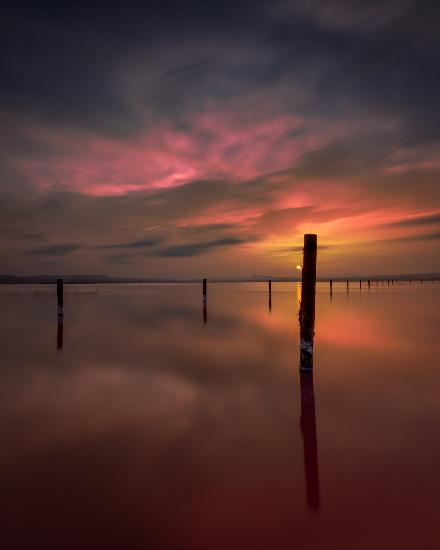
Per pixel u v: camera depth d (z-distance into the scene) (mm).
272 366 9836
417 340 13945
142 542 3232
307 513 3598
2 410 6547
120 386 8070
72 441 5238
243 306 32125
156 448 4996
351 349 12195
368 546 3184
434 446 5023
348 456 4762
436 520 3494
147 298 46312
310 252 8766
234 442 5215
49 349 12336
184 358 10844
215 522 3486
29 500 3828
